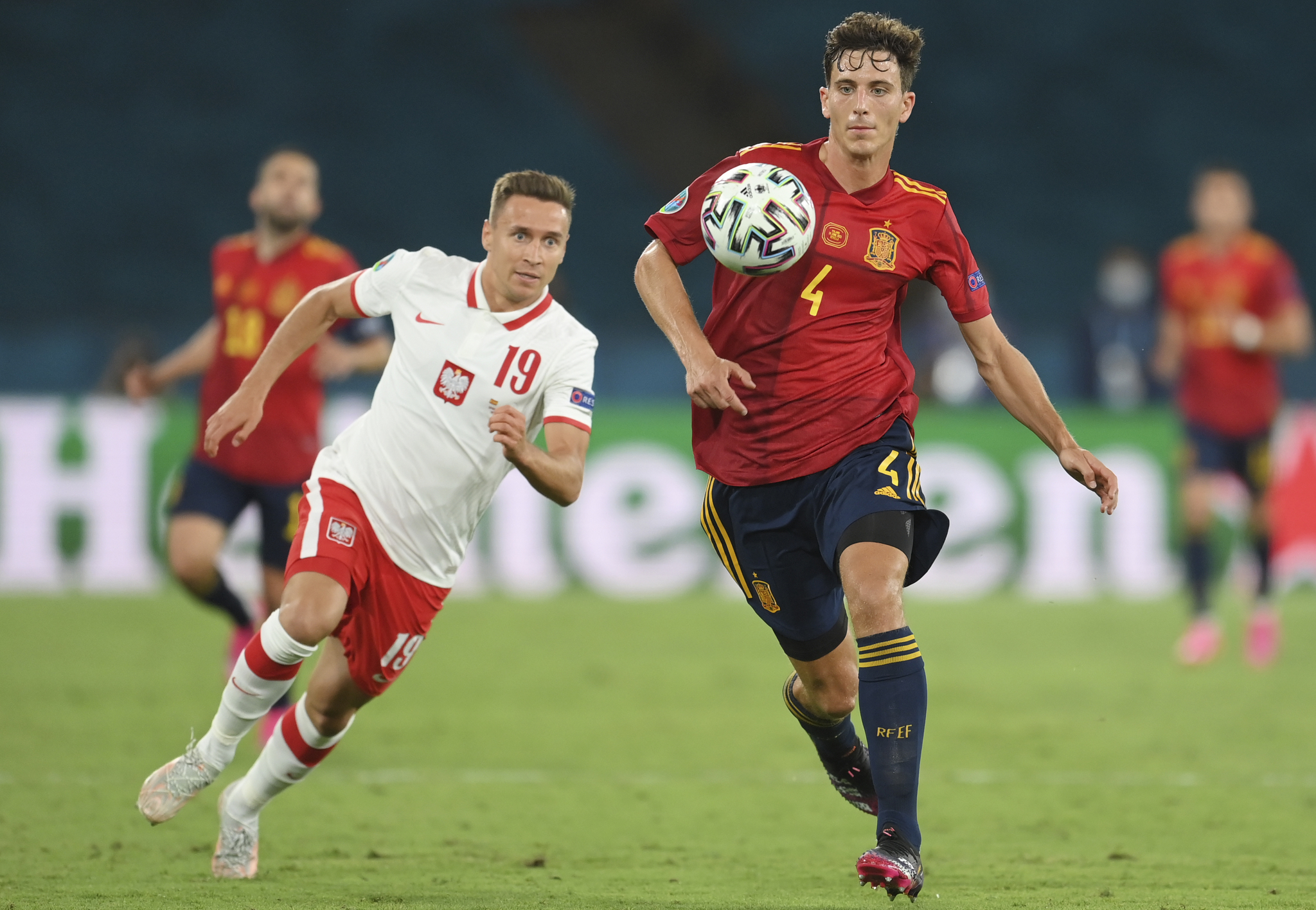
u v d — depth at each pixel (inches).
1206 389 1441.9
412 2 3289.9
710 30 3361.2
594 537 1878.7
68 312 3043.8
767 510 609.0
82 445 1815.9
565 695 1227.9
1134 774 926.4
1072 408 2065.7
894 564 565.3
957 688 1278.3
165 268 3105.3
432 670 1348.4
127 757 938.1
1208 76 3358.8
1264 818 796.0
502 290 620.1
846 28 593.3
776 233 581.3
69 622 1592.0
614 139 3292.3
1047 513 1908.2
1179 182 3287.4
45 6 3225.9
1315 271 3228.3
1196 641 1412.4
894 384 610.9
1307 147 3309.5
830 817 796.0
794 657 633.0
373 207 3179.1
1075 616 1760.6
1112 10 3385.8
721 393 576.4
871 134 584.7
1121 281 2183.8
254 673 600.4
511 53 3314.5
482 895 583.8
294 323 647.8
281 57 3260.3
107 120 3184.1
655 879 634.2
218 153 3184.1
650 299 609.0
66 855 671.1
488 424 599.8
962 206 3265.3
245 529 1764.3
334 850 697.6
